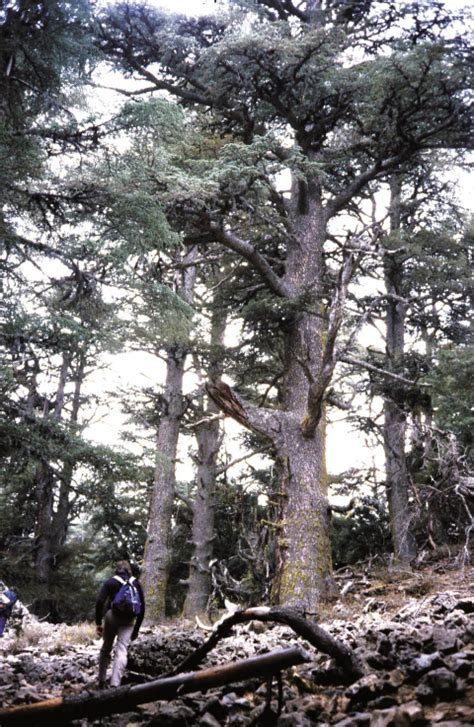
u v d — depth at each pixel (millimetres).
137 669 7488
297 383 17734
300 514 16125
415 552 21391
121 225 12523
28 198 12539
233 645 8367
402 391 22219
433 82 16344
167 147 16156
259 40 15508
